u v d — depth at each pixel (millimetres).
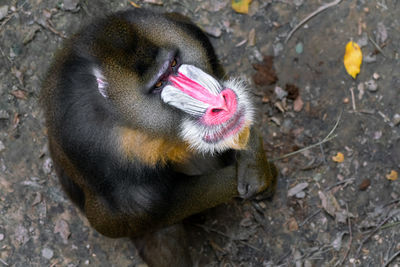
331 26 6379
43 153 5922
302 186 5938
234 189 5070
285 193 5941
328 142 6070
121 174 4465
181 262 5430
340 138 6062
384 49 6234
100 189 4562
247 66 6332
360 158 5980
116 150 4309
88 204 4773
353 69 6172
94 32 4070
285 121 6168
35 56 6199
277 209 5898
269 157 6051
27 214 5754
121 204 4645
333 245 5707
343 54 6273
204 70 4301
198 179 5020
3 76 6102
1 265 5570
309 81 6250
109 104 4055
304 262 5684
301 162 6039
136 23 4062
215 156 5473
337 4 6430
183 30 4234
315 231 5797
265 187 5141
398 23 6301
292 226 5832
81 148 4316
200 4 6504
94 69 4000
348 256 5664
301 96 6219
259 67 6305
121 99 3986
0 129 5961
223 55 6359
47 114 4488
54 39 6262
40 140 5969
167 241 5348
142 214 4719
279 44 6375
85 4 6355
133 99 3998
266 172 5148
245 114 4414
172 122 4227
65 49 4410
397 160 5910
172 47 4012
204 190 5016
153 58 3930
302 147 6082
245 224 5848
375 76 6160
